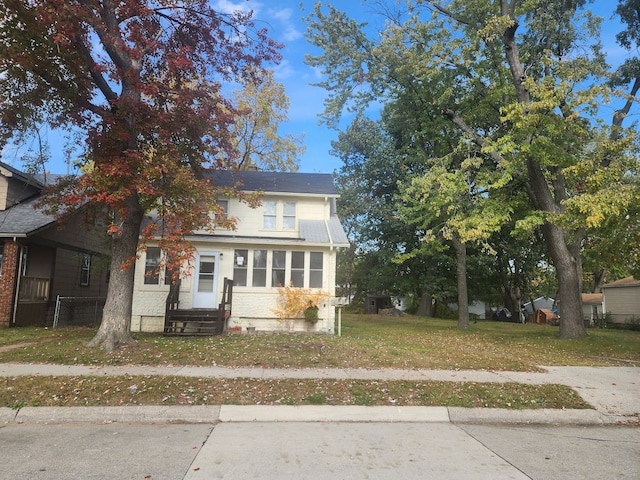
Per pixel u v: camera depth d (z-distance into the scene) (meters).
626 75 17.61
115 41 10.22
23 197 18.88
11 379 7.92
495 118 19.69
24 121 11.26
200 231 18.03
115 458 5.07
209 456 5.18
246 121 30.11
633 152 13.64
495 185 15.17
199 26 12.72
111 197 9.40
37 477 4.49
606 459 5.36
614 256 14.76
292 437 5.98
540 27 17.66
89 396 7.20
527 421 7.15
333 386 8.10
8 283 16.36
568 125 14.99
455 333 18.91
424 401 7.55
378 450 5.52
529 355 12.84
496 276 34.47
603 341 15.62
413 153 23.44
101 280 23.62
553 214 14.62
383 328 20.86
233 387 7.86
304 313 17.05
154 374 8.55
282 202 18.84
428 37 18.75
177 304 16.17
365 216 33.38
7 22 9.48
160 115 10.84
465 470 4.88
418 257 31.28
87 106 11.24
